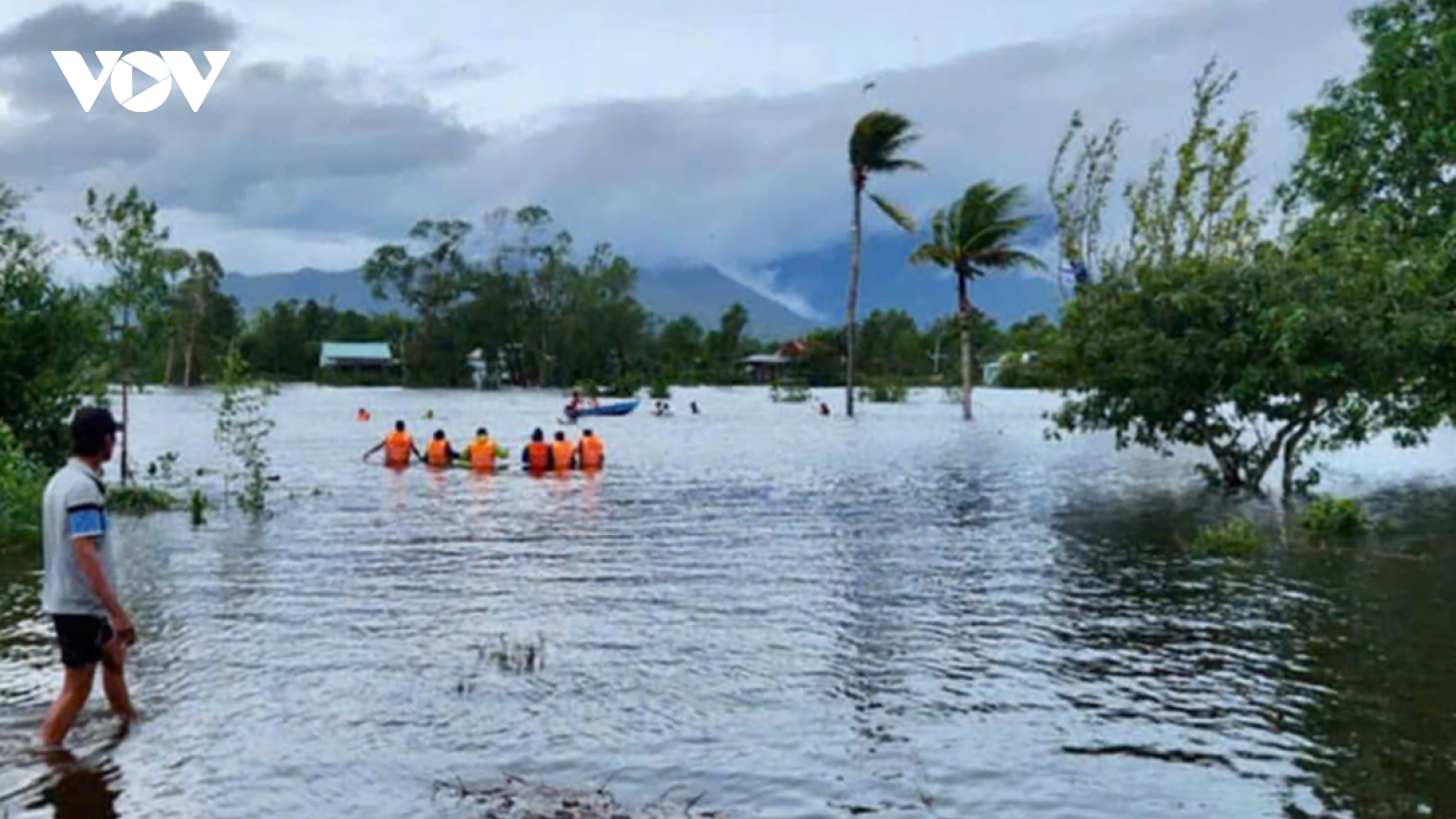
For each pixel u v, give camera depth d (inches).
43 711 270.5
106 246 724.7
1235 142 899.4
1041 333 858.8
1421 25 736.3
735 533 568.7
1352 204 807.1
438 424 1707.7
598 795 220.1
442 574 451.2
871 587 427.2
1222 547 509.7
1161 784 227.6
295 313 5162.4
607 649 331.0
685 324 5374.0
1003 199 1830.7
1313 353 664.4
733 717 268.5
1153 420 764.6
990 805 216.7
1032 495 750.5
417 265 4483.3
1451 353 629.9
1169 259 863.7
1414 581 435.5
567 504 693.9
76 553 245.4
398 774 230.8
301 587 423.2
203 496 690.8
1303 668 310.5
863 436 1454.2
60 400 713.6
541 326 4581.7
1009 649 332.5
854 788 224.8
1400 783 227.6
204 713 268.4
